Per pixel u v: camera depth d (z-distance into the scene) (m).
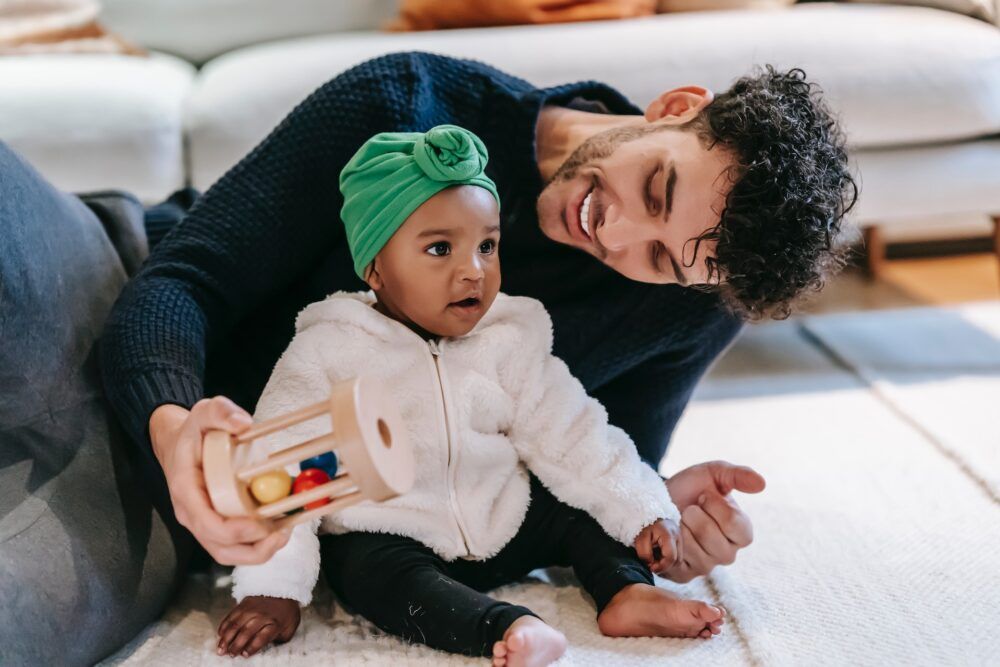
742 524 1.10
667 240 1.07
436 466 1.05
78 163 1.92
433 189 1.00
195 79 2.20
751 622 1.03
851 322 2.28
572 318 1.25
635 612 1.00
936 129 1.93
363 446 0.74
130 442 1.10
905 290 2.53
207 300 1.11
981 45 1.93
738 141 1.05
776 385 1.91
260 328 1.22
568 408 1.11
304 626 1.03
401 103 1.19
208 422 0.80
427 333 1.09
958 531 1.26
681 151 1.07
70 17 2.23
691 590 1.12
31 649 0.87
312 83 1.95
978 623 1.04
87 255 1.17
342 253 1.21
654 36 1.97
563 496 1.09
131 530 1.03
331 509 0.79
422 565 0.99
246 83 1.97
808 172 1.05
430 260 1.01
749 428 1.67
